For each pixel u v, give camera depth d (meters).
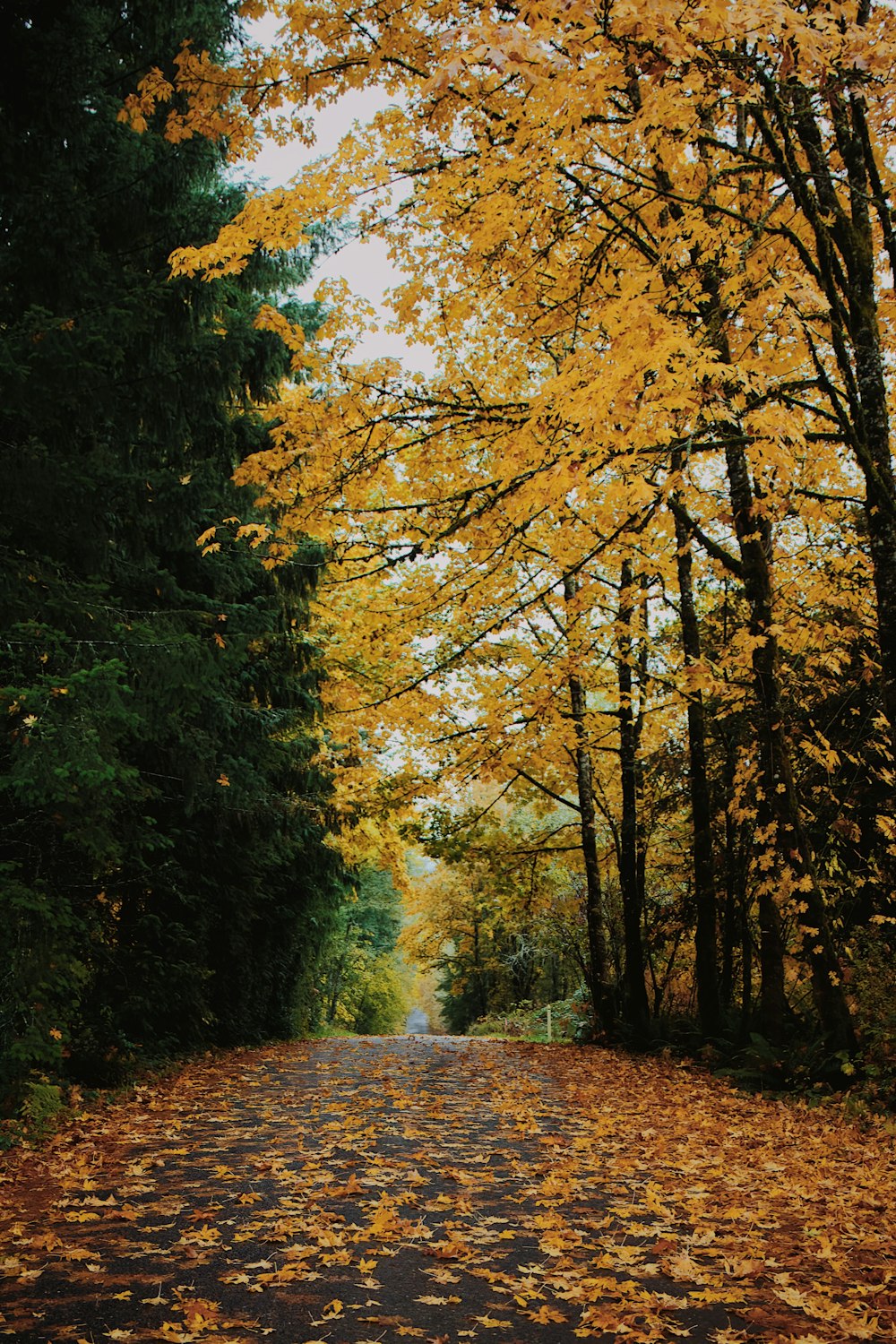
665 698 15.05
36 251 7.07
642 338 5.48
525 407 8.11
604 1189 5.62
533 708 11.61
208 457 9.24
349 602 14.14
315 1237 4.43
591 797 17.39
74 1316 3.41
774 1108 8.98
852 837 10.41
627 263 8.80
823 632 10.31
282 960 18.12
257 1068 12.02
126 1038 10.42
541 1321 3.50
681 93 6.09
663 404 5.76
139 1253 4.16
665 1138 7.37
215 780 10.43
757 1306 3.71
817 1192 5.59
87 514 7.16
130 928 10.88
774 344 8.96
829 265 7.59
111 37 8.12
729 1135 7.52
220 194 9.59
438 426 8.71
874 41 5.44
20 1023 7.29
